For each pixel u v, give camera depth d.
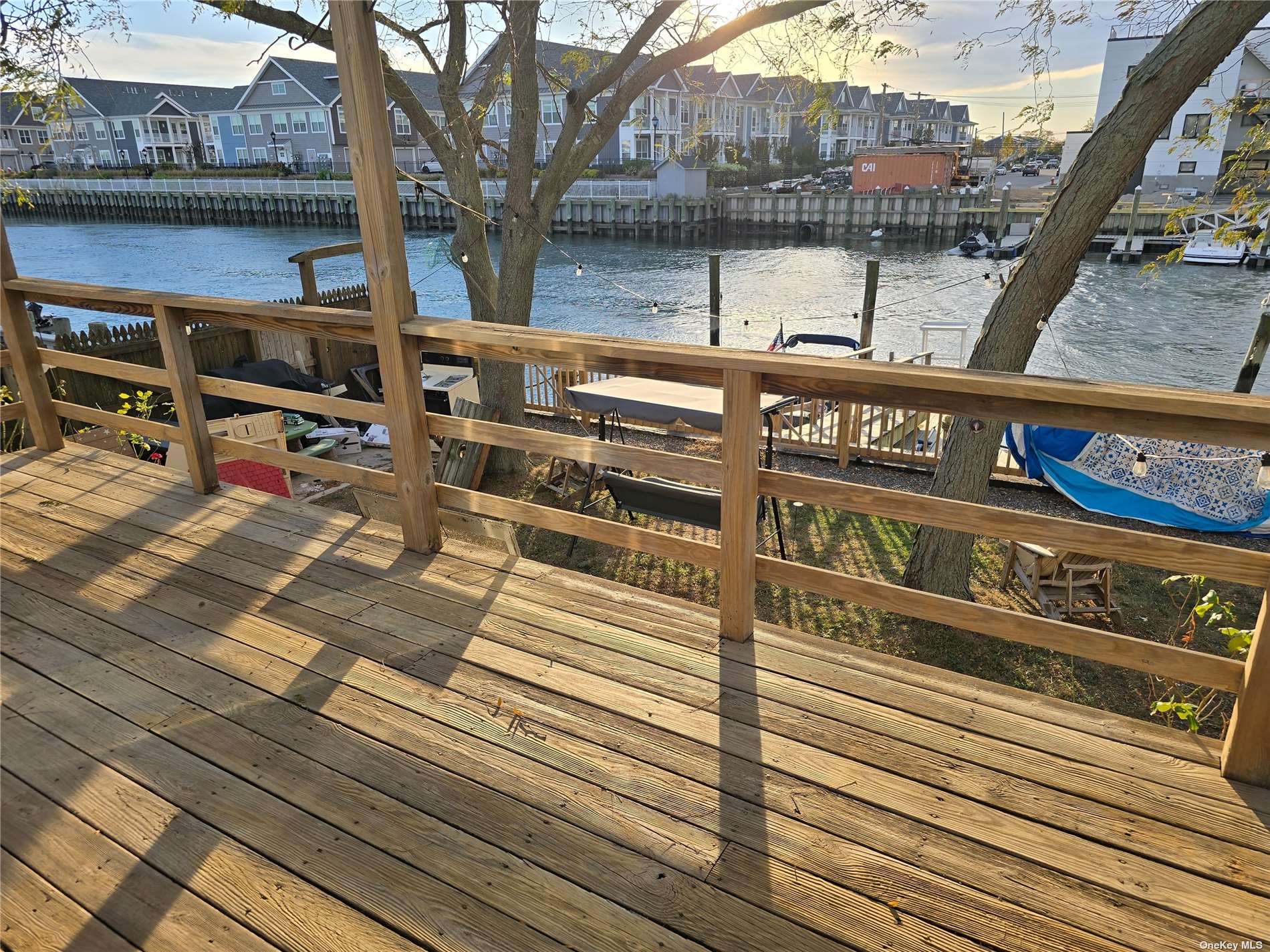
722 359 2.56
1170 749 2.32
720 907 1.85
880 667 2.74
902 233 39.38
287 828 2.10
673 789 2.21
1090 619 5.95
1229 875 1.90
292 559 3.59
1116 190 4.79
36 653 2.90
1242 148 6.33
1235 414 1.88
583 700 2.59
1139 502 8.02
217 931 1.81
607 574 6.51
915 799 2.16
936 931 1.78
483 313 9.11
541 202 8.59
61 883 1.95
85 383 8.70
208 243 38.16
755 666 2.76
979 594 6.20
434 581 3.38
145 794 2.23
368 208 3.12
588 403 7.03
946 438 5.66
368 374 11.04
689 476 2.83
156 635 3.00
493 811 2.14
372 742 2.42
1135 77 4.63
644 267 30.20
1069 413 2.15
